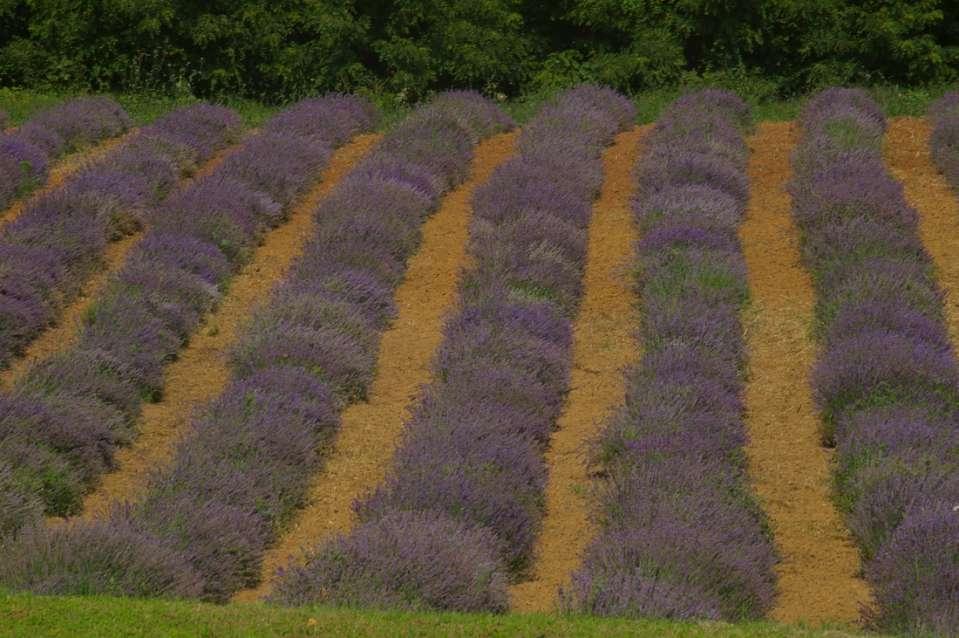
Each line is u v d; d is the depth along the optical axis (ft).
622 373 149.38
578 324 167.63
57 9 304.09
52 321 163.12
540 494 122.21
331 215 194.08
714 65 306.96
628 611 89.92
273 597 94.12
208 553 103.50
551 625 81.87
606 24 312.91
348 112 254.06
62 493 119.14
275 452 124.57
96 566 94.53
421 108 251.39
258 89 306.96
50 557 94.43
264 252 193.16
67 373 136.05
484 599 97.25
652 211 193.26
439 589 94.68
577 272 178.09
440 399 134.82
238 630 78.43
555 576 109.40
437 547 98.32
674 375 138.82
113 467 130.21
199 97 303.89
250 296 176.96
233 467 119.44
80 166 217.36
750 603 99.25
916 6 303.27
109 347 146.10
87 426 127.44
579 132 235.20
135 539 97.81
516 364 144.15
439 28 303.07
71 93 293.02
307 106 254.06
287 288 165.37
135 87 293.43
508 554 109.09
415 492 111.55
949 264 180.24
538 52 315.37
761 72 306.76
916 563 98.27
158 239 177.27
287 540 116.47
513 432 128.57
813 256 178.19
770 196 212.02
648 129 249.75
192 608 83.61
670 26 309.22
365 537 99.30
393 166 210.18
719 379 142.20
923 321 150.10
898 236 177.06
